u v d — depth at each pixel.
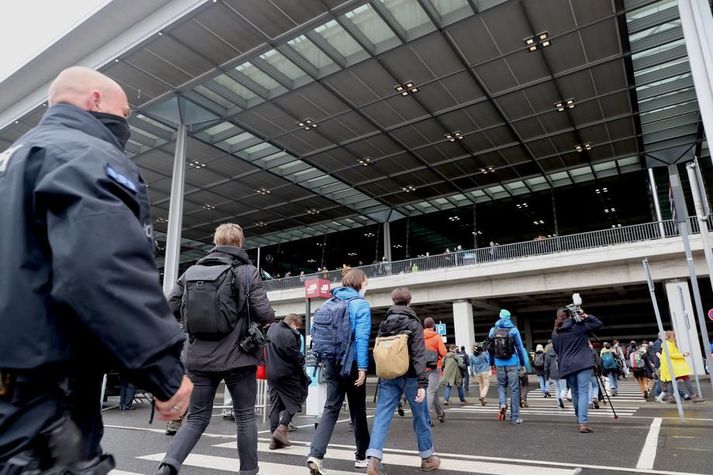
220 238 3.85
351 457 5.01
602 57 18.12
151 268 1.19
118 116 1.51
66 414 1.09
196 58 17.22
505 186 31.92
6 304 1.06
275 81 19.22
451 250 34.84
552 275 22.89
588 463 4.44
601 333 32.91
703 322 7.83
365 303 4.34
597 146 25.75
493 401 12.81
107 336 1.05
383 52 17.38
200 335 3.39
